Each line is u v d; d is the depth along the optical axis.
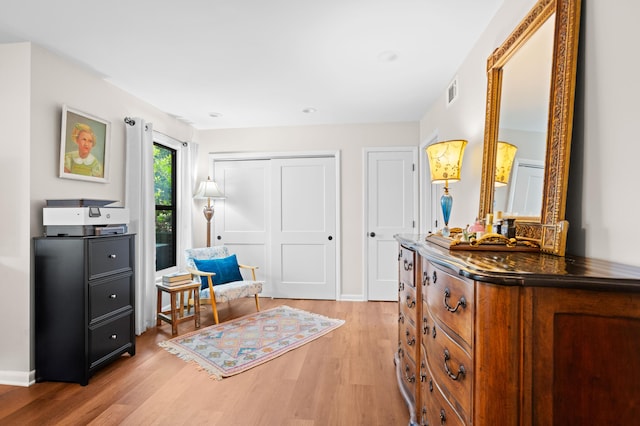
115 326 2.45
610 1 1.05
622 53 1.01
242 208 4.54
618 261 1.03
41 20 1.98
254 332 3.09
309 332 3.09
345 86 3.02
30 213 2.22
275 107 3.62
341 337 2.98
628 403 0.80
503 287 0.83
